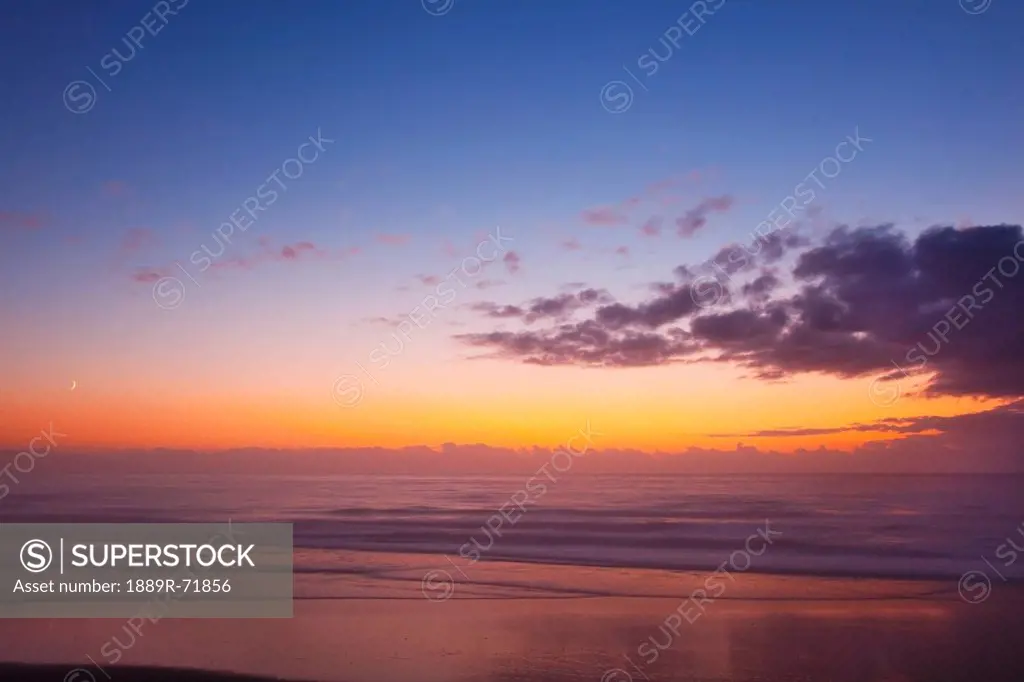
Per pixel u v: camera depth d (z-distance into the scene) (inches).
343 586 636.1
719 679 376.8
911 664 401.7
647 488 2158.0
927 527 1112.2
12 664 408.5
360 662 405.4
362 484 2383.1
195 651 429.7
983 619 508.1
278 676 382.3
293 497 1811.0
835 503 1569.9
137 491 1975.9
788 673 387.2
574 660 409.1
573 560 797.9
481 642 446.3
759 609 541.3
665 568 738.8
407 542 958.4
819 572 707.4
